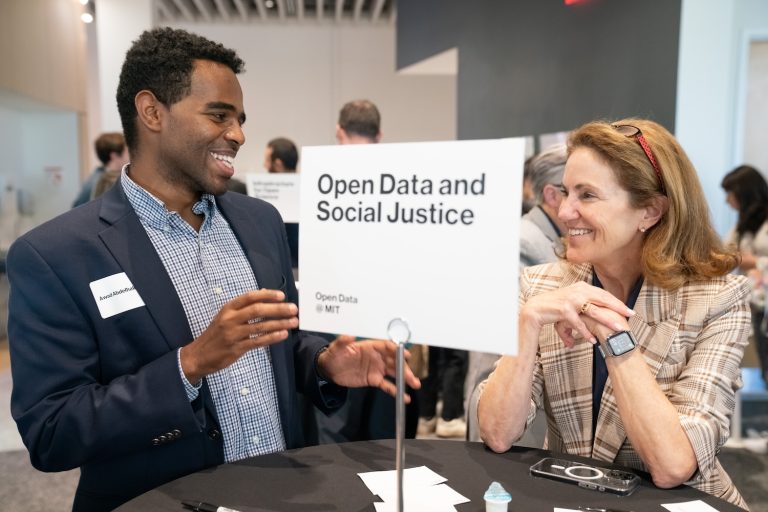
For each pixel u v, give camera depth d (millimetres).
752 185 3061
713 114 3047
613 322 1090
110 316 1092
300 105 9656
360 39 9602
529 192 2473
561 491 985
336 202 878
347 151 865
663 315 1240
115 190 1188
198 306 1183
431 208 812
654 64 3205
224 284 1231
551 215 2088
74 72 7473
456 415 3359
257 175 2658
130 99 1147
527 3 4648
